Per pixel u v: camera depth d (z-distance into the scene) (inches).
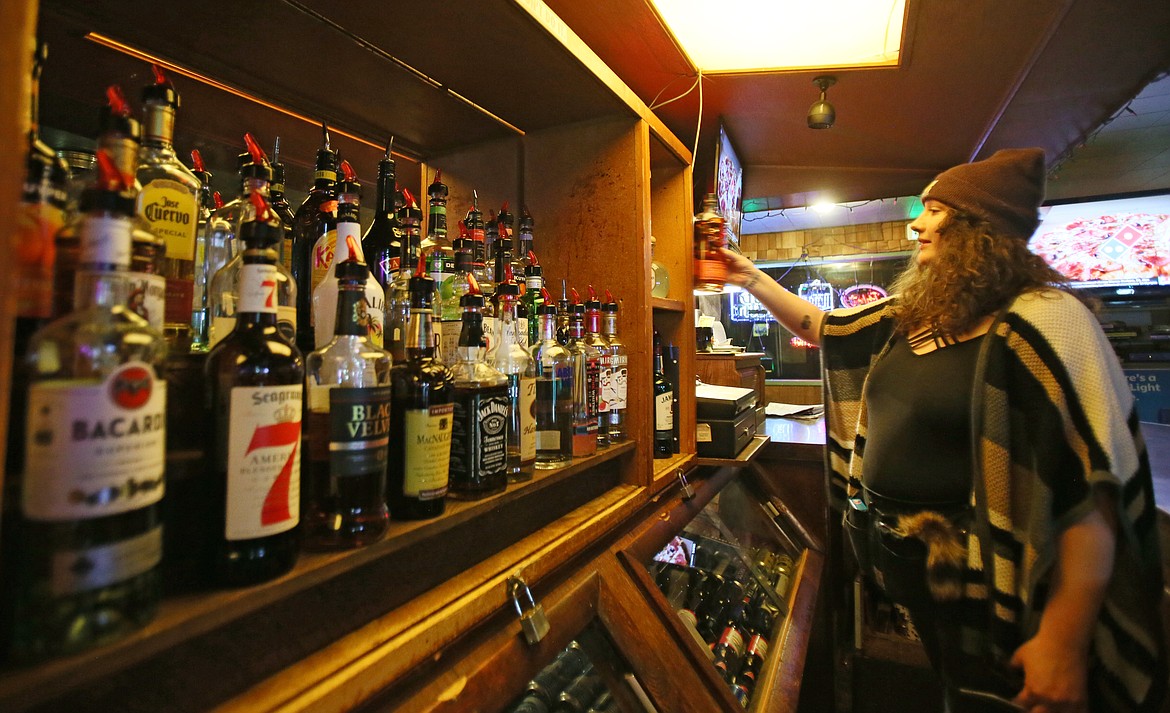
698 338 108.1
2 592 15.0
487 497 31.6
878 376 53.7
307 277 32.5
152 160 24.0
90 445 15.3
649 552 44.8
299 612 22.9
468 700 25.0
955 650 47.6
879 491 50.9
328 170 33.0
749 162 107.3
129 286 18.3
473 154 56.1
